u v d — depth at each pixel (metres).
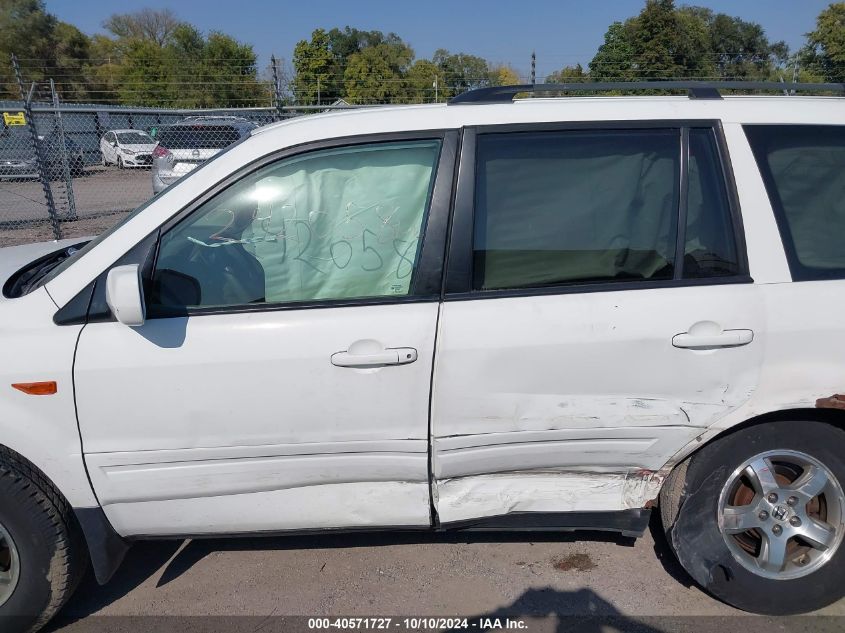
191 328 2.37
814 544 2.58
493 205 2.47
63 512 2.47
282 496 2.52
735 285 2.43
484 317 2.38
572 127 2.50
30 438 2.35
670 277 2.46
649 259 2.47
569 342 2.38
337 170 2.50
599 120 2.50
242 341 2.36
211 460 2.44
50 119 12.10
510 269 2.45
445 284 2.42
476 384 2.39
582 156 2.50
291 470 2.47
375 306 2.41
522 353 2.38
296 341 2.36
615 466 2.56
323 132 2.49
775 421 2.55
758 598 2.60
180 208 2.44
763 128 2.53
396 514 2.56
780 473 2.61
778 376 2.45
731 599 2.61
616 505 2.61
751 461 2.55
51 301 2.40
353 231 2.49
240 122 11.27
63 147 11.37
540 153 2.49
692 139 2.50
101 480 2.43
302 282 2.49
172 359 2.35
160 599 2.80
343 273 2.49
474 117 2.50
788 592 2.58
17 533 2.41
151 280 2.40
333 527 2.58
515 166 2.49
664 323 2.39
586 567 2.94
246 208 2.48
